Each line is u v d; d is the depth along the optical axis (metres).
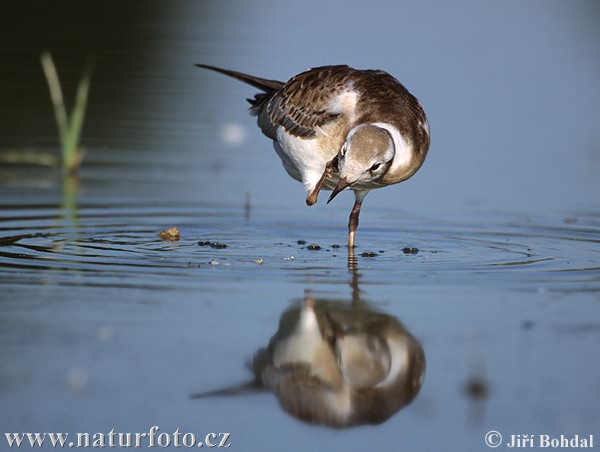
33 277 10.93
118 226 13.66
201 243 12.84
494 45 26.52
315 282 11.09
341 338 9.55
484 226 14.23
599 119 20.56
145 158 17.45
